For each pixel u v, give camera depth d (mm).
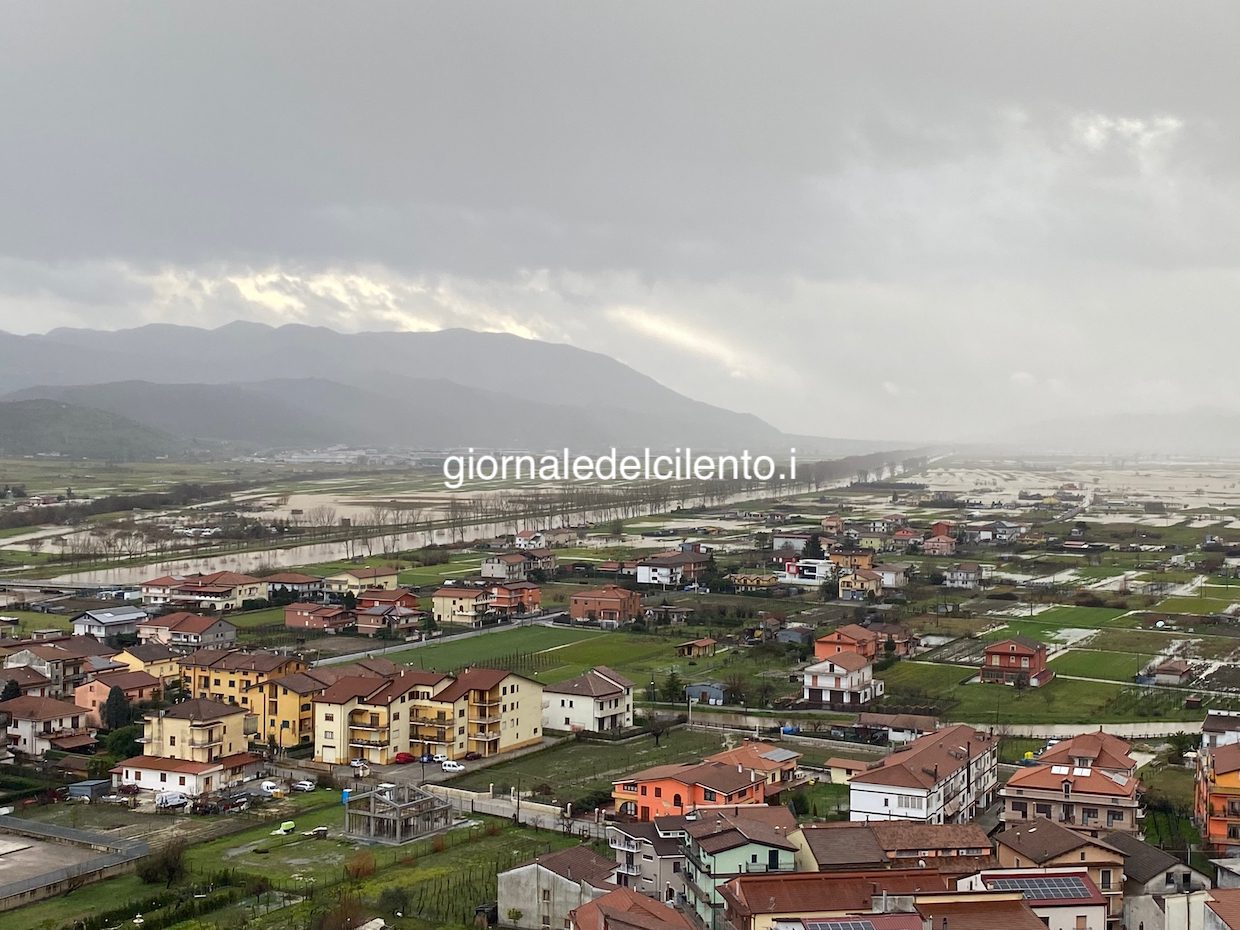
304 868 112062
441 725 155000
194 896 104188
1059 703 177000
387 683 157000
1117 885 96375
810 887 88500
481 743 156000
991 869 92312
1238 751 118125
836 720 170000
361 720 153250
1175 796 128750
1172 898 88000
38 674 174750
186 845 119875
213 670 169125
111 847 116625
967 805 126438
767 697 182250
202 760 145375
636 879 103000
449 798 134500
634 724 172125
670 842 102875
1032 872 91312
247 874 109500
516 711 160750
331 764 151750
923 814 115562
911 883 89625
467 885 106125
